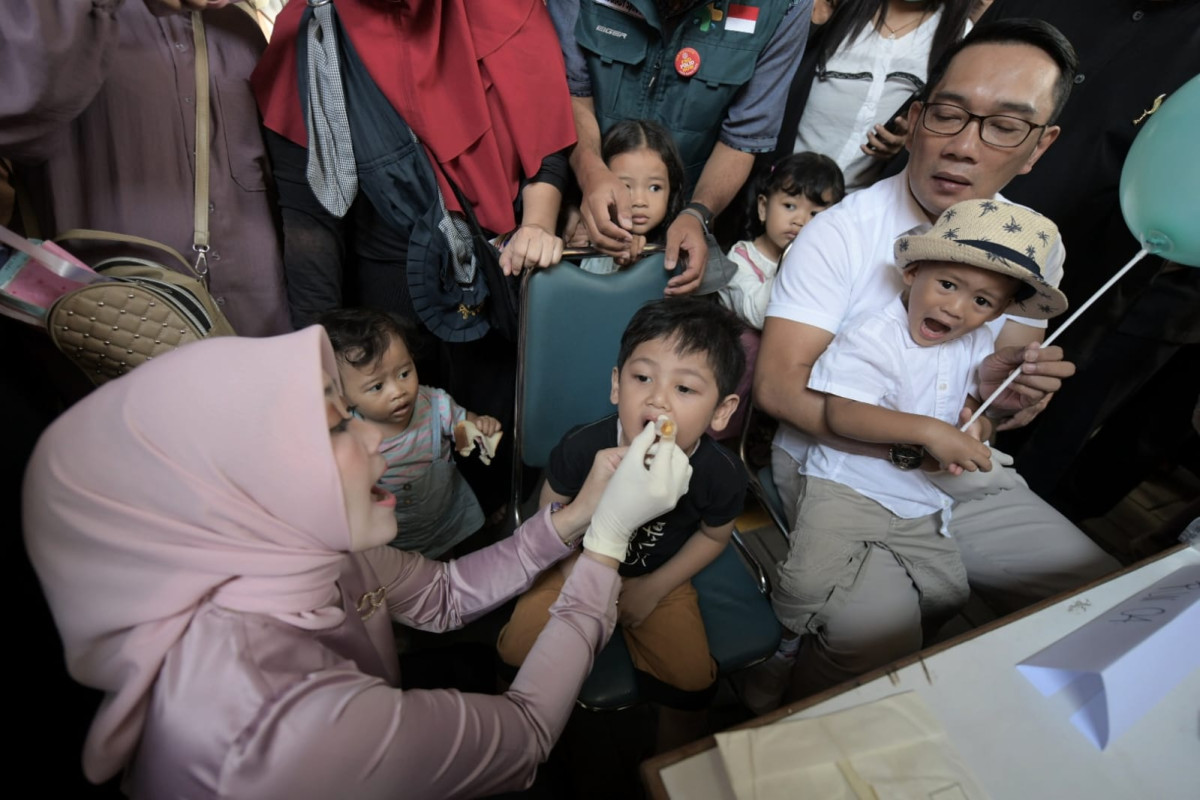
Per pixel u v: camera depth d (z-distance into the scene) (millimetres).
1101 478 1885
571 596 846
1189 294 1473
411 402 1180
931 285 948
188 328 985
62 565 547
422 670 983
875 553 1183
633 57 1413
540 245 1114
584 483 1025
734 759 589
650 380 949
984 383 1113
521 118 1243
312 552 606
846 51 1584
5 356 963
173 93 1107
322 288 1347
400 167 1203
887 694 674
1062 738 643
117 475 541
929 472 1115
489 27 1197
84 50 871
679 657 993
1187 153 929
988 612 1712
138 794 577
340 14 1113
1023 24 969
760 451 1712
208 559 560
